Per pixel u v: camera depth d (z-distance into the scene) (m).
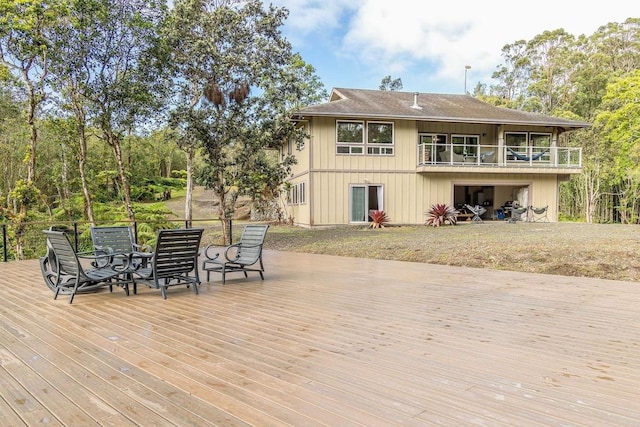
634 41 34.78
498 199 20.75
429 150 17.80
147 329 3.49
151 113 12.79
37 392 2.23
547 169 18.23
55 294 4.84
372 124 17.28
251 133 12.38
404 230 14.35
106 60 11.76
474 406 2.04
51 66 11.77
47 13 10.73
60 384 2.34
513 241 9.44
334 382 2.35
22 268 7.73
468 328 3.47
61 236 4.45
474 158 18.31
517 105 36.53
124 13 11.66
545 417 1.92
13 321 3.78
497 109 20.14
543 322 3.65
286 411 1.99
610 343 3.05
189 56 12.20
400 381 2.36
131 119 12.53
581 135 28.34
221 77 12.02
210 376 2.45
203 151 12.63
